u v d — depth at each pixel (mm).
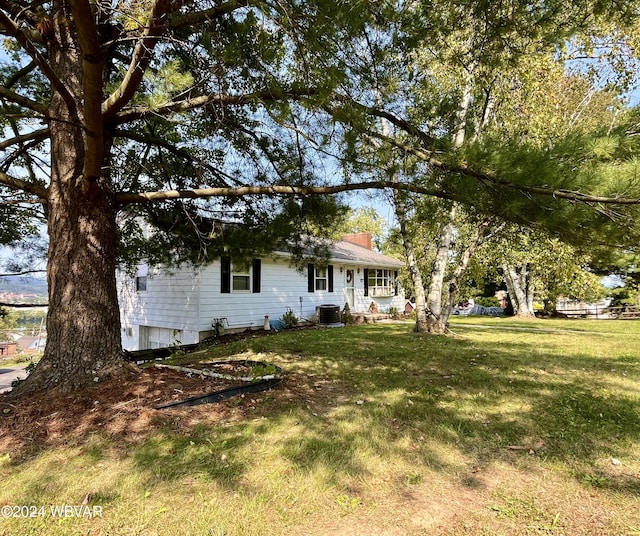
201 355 7465
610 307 23594
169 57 4414
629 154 3006
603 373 5578
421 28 3758
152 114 4617
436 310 11039
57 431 3158
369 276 19812
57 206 4316
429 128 4359
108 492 2324
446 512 2170
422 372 5621
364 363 6273
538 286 20359
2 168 5594
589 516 2129
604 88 10438
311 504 2229
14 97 4242
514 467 2699
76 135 4340
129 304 13969
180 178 6160
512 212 3230
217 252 6148
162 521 2061
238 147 5855
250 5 3203
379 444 3021
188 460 2713
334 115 3619
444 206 4246
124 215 6664
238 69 3975
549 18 3717
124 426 3230
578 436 3221
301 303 14883
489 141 3467
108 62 4871
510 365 6160
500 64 4551
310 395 4367
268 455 2811
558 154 3107
